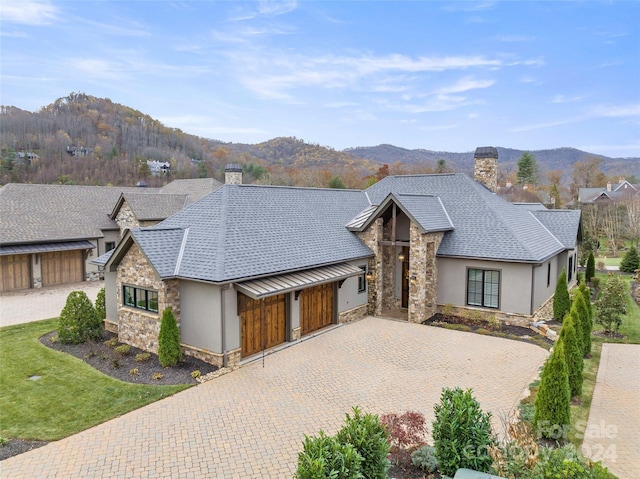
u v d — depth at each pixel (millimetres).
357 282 20156
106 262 16078
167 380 13055
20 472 8578
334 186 61781
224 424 10453
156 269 14023
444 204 22719
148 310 15484
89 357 15102
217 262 14227
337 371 13773
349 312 19609
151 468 8688
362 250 20297
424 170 90438
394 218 20188
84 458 9047
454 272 20031
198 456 9109
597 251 43719
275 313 16172
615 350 15883
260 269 14992
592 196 76938
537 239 20828
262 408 11281
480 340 16734
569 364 11578
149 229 15422
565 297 19000
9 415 11016
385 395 12062
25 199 30938
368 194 26422
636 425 10258
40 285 28625
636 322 19750
